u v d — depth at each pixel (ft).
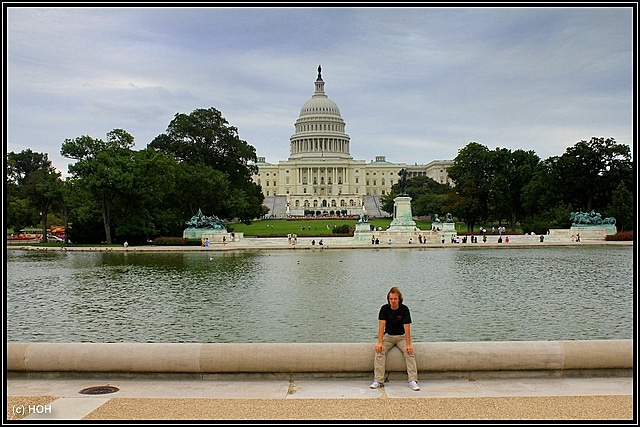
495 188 388.16
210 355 46.19
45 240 330.75
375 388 43.86
